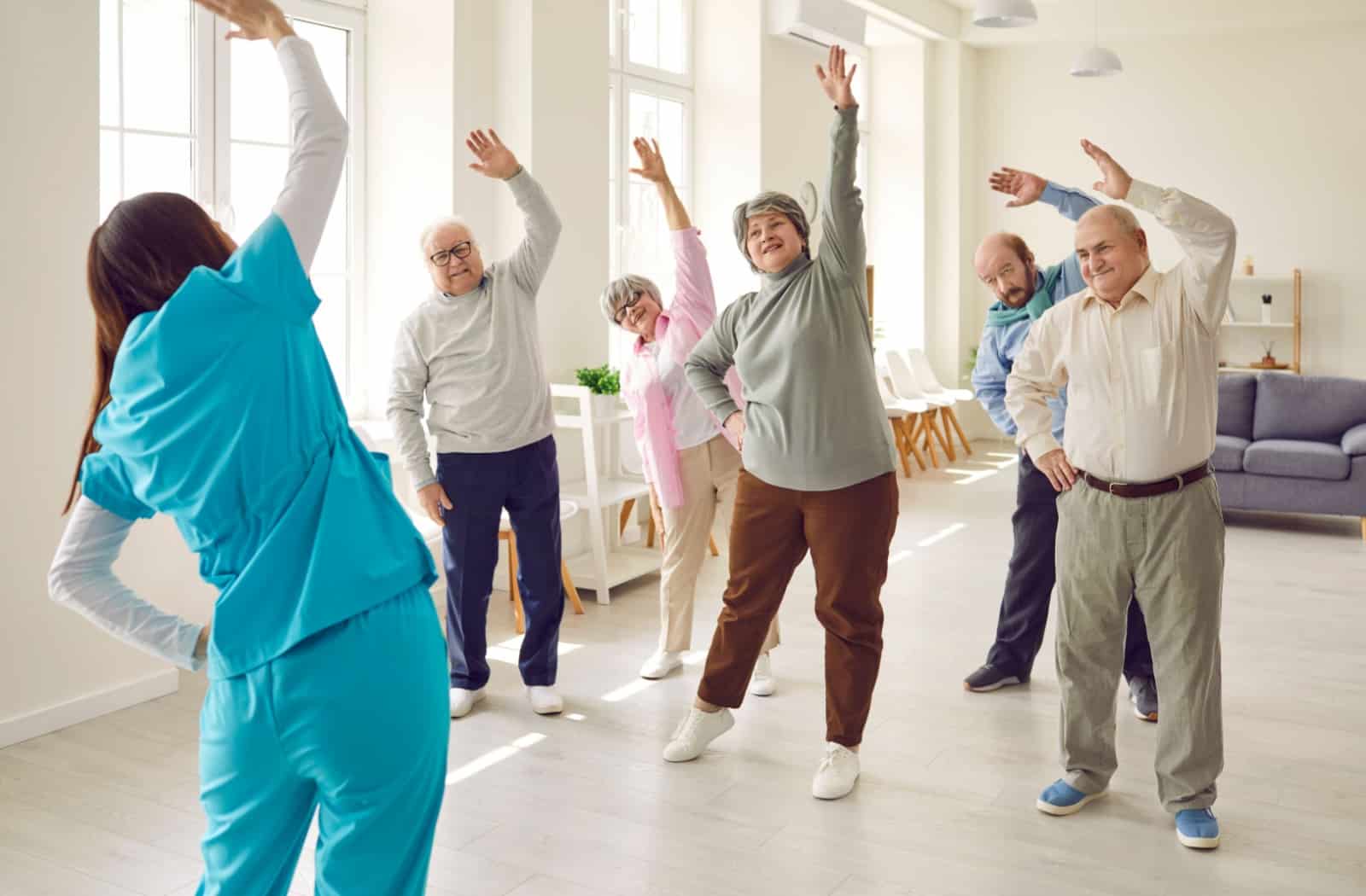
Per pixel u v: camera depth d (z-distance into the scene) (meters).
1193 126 9.96
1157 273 2.77
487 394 3.63
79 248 3.56
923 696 3.85
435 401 3.69
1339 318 9.66
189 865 2.70
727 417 3.27
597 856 2.74
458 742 3.49
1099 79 10.21
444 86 4.97
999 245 3.60
